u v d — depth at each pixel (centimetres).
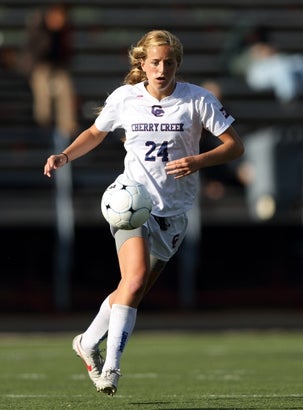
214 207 6134
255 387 2725
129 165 2225
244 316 5725
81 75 7600
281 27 8369
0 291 5841
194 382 2916
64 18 6531
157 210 2203
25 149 6781
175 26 8231
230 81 7588
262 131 6594
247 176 6094
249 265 6144
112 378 2033
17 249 5900
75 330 5106
